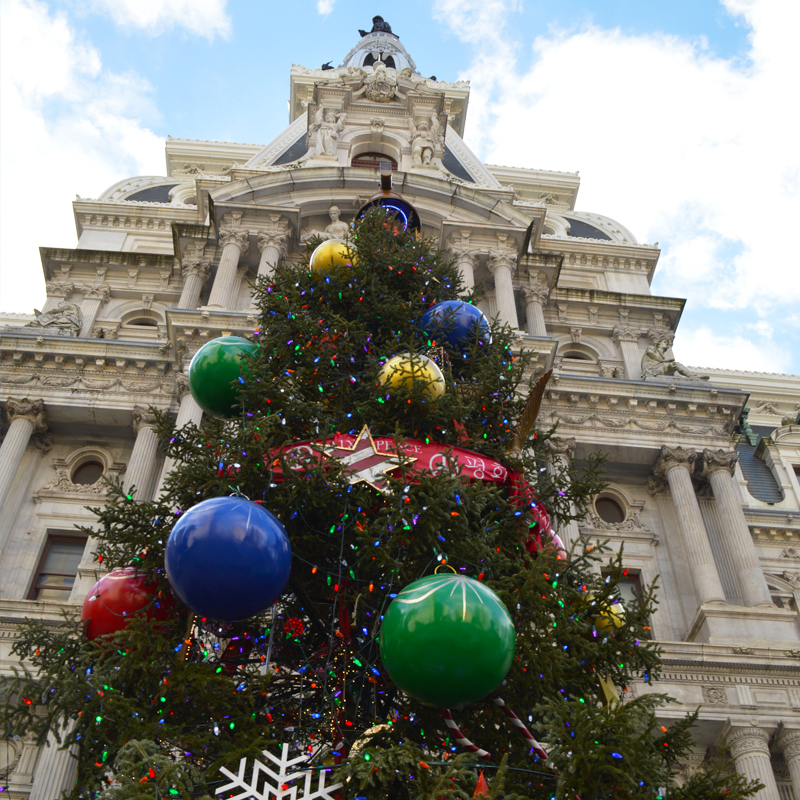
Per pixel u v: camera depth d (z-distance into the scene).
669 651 28.09
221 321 35.47
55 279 43.41
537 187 61.16
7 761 24.31
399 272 18.52
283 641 15.04
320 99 51.50
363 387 16.03
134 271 43.84
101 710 11.80
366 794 10.62
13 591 30.88
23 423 34.47
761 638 29.42
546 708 11.29
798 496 41.72
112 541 14.38
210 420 16.42
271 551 11.27
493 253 42.22
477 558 13.20
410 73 54.88
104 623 13.39
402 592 10.62
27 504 33.41
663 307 45.16
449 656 9.93
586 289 45.25
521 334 36.31
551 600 13.23
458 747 12.49
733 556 33.28
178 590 11.23
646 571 33.44
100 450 35.62
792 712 27.14
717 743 26.84
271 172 43.12
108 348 36.25
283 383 15.09
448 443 15.09
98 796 11.59
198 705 12.39
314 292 17.45
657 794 11.23
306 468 13.43
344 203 43.31
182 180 55.78
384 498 13.43
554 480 16.08
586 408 36.69
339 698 13.20
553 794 11.76
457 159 52.66
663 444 35.97
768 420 55.00
